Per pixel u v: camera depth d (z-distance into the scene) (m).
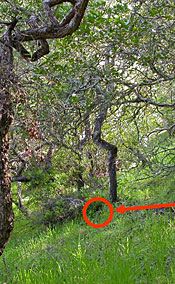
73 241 6.89
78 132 7.80
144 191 8.94
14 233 9.51
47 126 5.54
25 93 3.91
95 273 5.02
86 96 5.34
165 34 5.16
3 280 5.85
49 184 9.22
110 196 8.80
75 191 9.66
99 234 6.87
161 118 8.30
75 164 9.16
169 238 5.64
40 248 7.23
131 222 6.98
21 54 4.10
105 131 8.81
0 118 3.47
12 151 7.51
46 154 8.98
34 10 4.77
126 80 5.99
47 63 4.94
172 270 4.64
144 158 7.02
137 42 4.72
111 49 5.35
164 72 5.62
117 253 5.54
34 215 9.46
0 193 3.64
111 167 8.67
